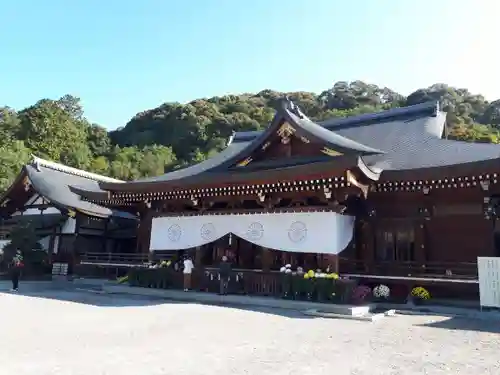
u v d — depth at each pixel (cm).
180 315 1077
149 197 1819
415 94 7188
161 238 1812
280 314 1162
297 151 1705
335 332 893
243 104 8500
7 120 6400
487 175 1296
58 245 2541
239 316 1088
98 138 7825
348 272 1575
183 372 546
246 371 556
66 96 8562
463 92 7494
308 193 1502
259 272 1499
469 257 1459
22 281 2136
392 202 1612
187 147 7231
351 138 2069
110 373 533
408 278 1409
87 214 2498
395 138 1908
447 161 1497
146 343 725
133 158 6681
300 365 594
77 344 704
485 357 668
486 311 1229
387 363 618
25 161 4453
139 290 1673
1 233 2764
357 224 1639
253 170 1709
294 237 1487
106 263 2192
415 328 969
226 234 1659
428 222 1550
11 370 537
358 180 1405
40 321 934
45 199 2639
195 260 1741
